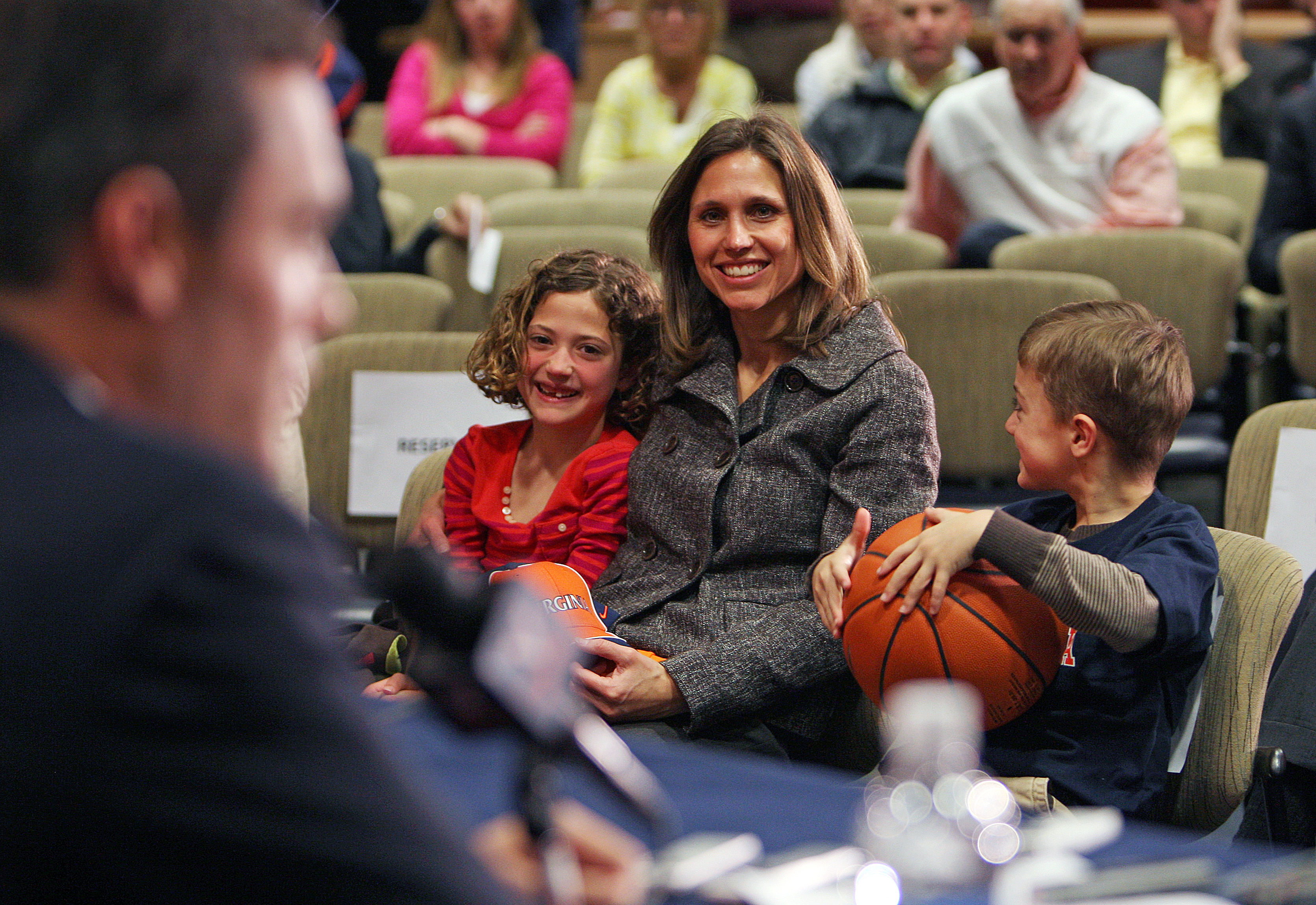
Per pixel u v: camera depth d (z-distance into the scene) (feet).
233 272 2.69
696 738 8.38
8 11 2.59
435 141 23.09
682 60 23.18
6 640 2.25
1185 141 23.36
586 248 10.30
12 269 2.58
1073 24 17.89
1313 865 3.91
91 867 2.29
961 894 3.88
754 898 3.67
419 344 12.05
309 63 2.81
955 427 14.12
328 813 2.37
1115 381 7.50
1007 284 13.97
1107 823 4.38
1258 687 7.45
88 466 2.41
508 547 9.68
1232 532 8.76
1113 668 7.36
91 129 2.53
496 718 3.20
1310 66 23.15
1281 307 16.69
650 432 9.59
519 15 23.45
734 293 8.96
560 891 3.27
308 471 11.96
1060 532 8.02
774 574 8.84
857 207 19.88
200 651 2.30
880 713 8.40
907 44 21.61
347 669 2.62
